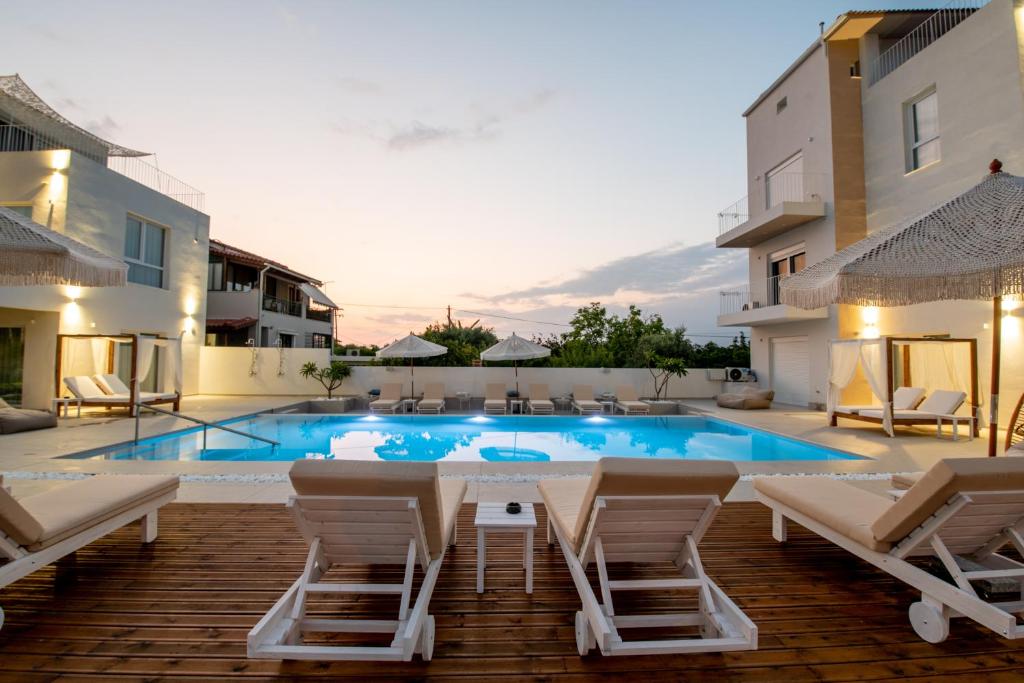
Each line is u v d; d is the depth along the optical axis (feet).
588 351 58.44
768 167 46.83
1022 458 7.50
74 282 16.83
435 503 7.46
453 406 47.14
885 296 14.46
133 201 39.22
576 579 7.77
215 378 48.65
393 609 8.41
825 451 25.23
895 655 7.25
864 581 9.72
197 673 6.60
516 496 15.43
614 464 7.27
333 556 8.23
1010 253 12.36
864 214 38.52
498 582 9.53
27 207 33.71
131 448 23.97
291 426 35.37
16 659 6.85
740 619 6.88
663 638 7.74
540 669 6.84
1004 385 28.48
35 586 9.04
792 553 11.13
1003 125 28.32
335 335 92.94
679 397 50.75
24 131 38.27
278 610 6.97
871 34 38.65
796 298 16.97
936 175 32.53
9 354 33.68
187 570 9.78
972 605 7.07
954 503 7.50
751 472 19.04
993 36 28.76
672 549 8.50
